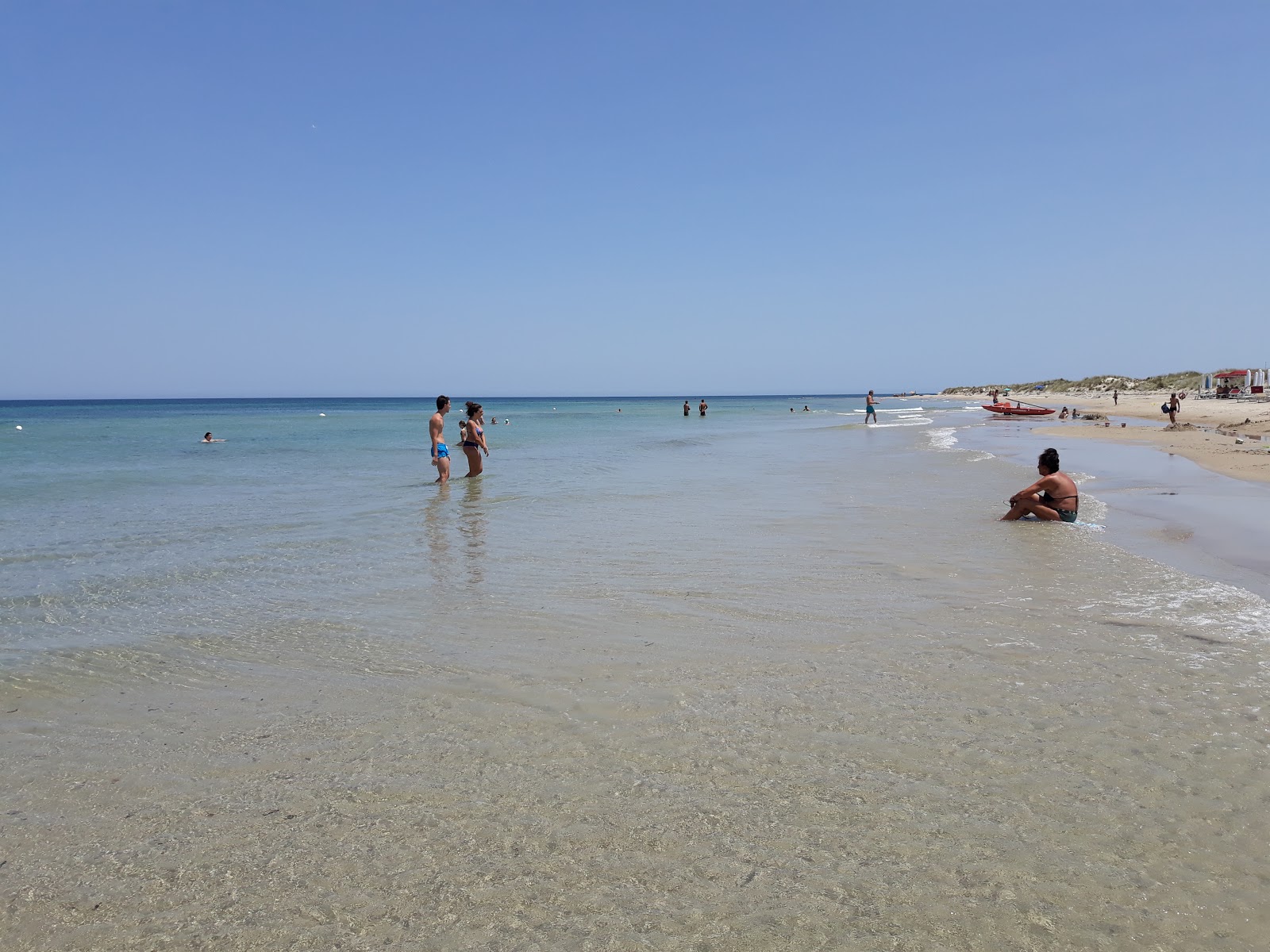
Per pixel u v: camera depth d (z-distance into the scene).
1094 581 7.45
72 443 34.22
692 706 4.56
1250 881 2.88
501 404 173.12
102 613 6.78
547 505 13.18
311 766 3.90
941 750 3.95
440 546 9.59
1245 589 7.10
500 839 3.22
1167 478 16.58
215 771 3.87
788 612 6.46
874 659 5.30
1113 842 3.13
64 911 2.82
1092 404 81.19
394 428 50.44
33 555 9.25
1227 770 3.71
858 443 30.83
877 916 2.72
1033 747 3.97
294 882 2.96
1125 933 2.62
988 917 2.71
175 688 5.02
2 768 3.93
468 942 2.63
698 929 2.67
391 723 4.41
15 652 5.74
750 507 12.68
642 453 25.92
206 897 2.89
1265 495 13.70
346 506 13.20
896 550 9.02
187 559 8.95
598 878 2.95
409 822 3.37
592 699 4.70
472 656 5.52
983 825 3.26
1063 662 5.19
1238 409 58.50
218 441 35.81
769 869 2.99
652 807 3.45
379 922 2.74
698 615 6.44
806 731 4.19
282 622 6.45
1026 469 18.62
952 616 6.29
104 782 3.77
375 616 6.57
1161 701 4.54
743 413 84.19
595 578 7.82
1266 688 4.71
